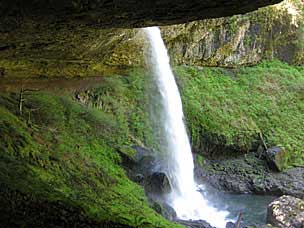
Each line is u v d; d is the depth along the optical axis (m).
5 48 8.41
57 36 8.09
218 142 16.78
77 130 12.44
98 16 5.93
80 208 7.87
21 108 11.58
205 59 18.75
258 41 20.09
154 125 15.16
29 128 10.88
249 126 17.78
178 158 15.38
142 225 8.53
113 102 14.58
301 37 21.08
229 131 17.16
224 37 18.67
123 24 6.70
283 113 19.02
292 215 11.69
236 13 6.02
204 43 18.22
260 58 20.78
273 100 19.36
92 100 14.20
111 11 5.72
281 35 20.66
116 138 13.36
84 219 7.53
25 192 7.57
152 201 11.42
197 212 12.79
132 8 5.62
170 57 17.31
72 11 5.63
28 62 10.77
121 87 15.09
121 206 9.51
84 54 11.63
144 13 5.88
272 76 20.33
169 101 16.44
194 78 18.38
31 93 12.59
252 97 19.12
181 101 17.14
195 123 16.83
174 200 13.09
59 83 13.52
